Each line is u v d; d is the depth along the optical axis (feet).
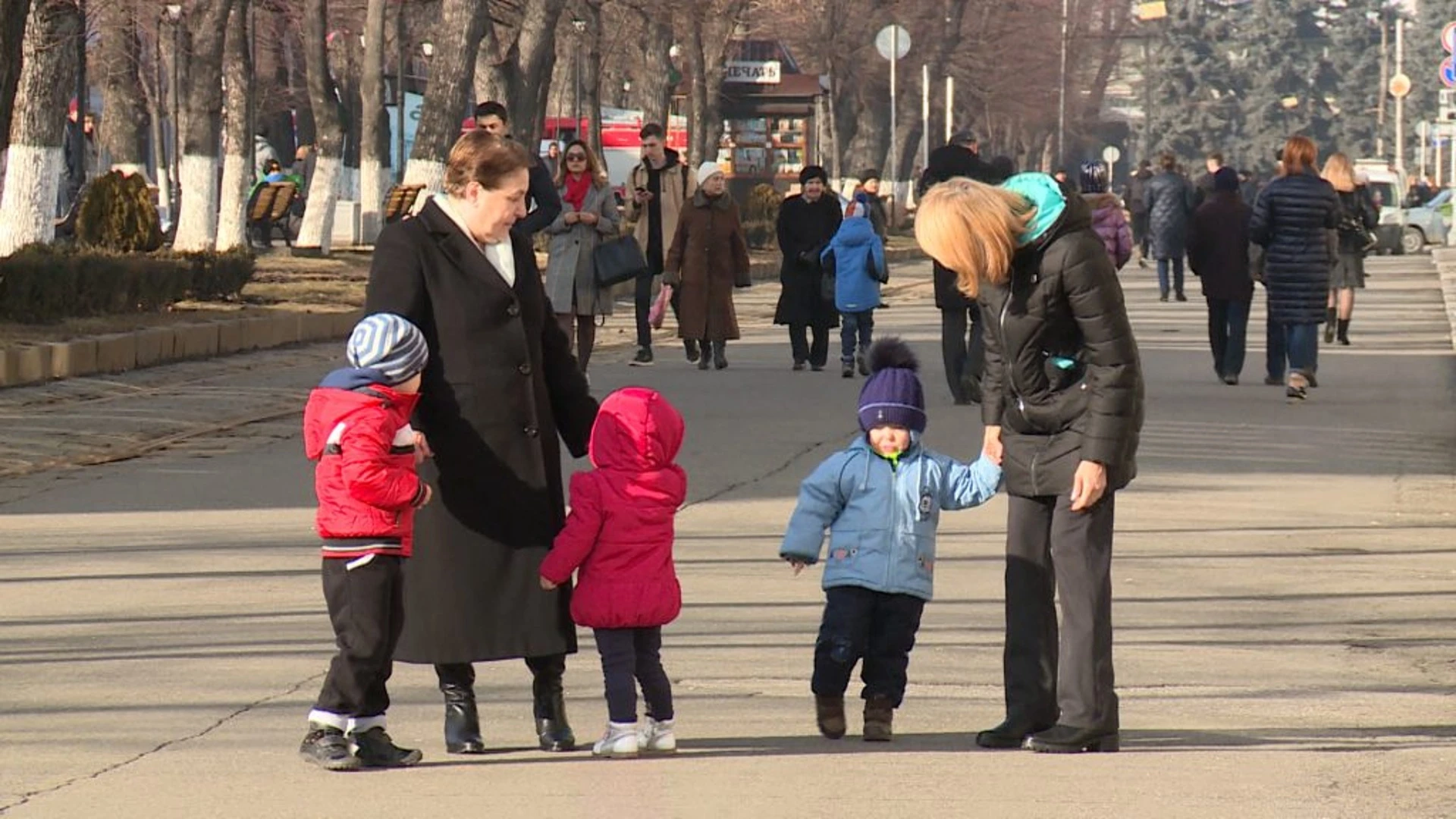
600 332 312.29
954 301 214.07
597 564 81.46
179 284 276.62
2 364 210.59
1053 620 85.61
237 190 415.23
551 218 206.39
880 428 85.56
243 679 95.86
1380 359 271.90
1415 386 238.07
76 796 74.54
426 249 81.56
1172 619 114.52
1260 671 101.30
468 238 81.82
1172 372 255.29
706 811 72.33
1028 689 84.84
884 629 85.61
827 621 85.46
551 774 78.54
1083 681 83.10
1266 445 188.24
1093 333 81.97
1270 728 88.74
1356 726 89.04
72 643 103.71
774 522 145.28
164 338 241.55
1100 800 74.02
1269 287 221.46
